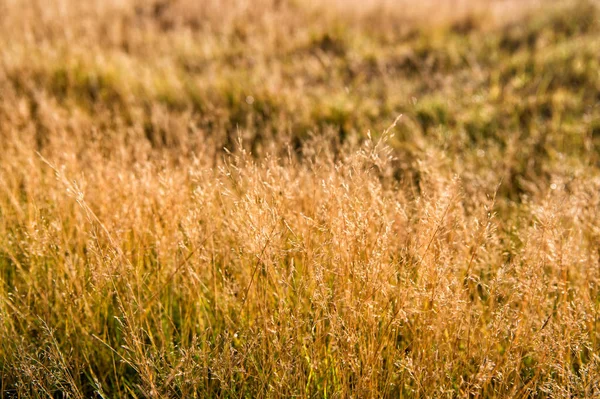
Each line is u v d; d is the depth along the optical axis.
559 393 1.97
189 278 2.58
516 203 3.74
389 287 2.13
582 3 8.70
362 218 2.13
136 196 2.72
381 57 7.39
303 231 2.31
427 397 1.95
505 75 6.61
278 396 2.01
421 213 2.37
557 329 2.14
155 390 1.93
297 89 6.05
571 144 4.75
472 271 2.60
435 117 5.34
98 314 2.42
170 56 7.23
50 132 4.29
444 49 7.61
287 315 2.12
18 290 2.62
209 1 9.38
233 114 5.39
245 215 2.27
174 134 4.55
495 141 4.94
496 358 2.14
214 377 2.10
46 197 3.00
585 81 6.14
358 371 2.00
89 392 2.37
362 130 4.97
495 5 9.60
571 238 2.42
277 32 8.39
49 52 6.56
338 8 9.49
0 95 5.34
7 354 2.31
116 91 5.81
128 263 2.34
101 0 9.05
